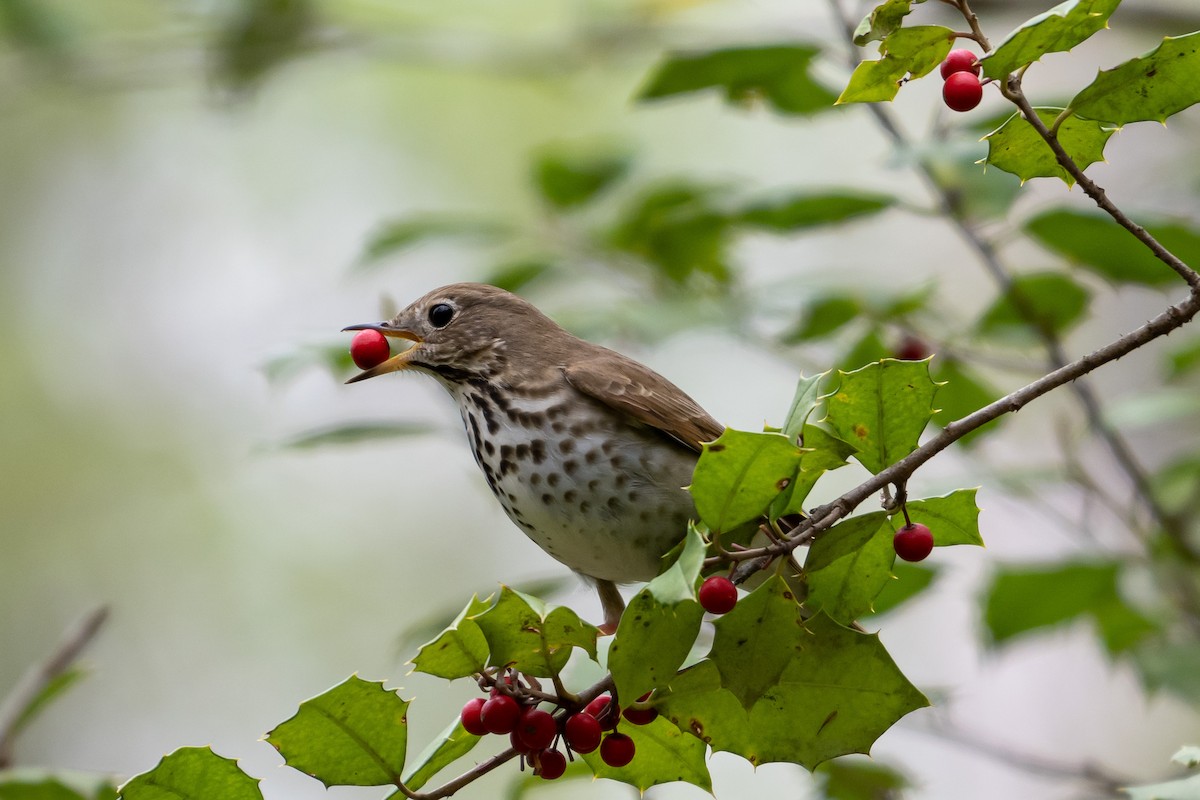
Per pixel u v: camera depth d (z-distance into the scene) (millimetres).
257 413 18469
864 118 18094
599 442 7902
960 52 5121
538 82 17750
